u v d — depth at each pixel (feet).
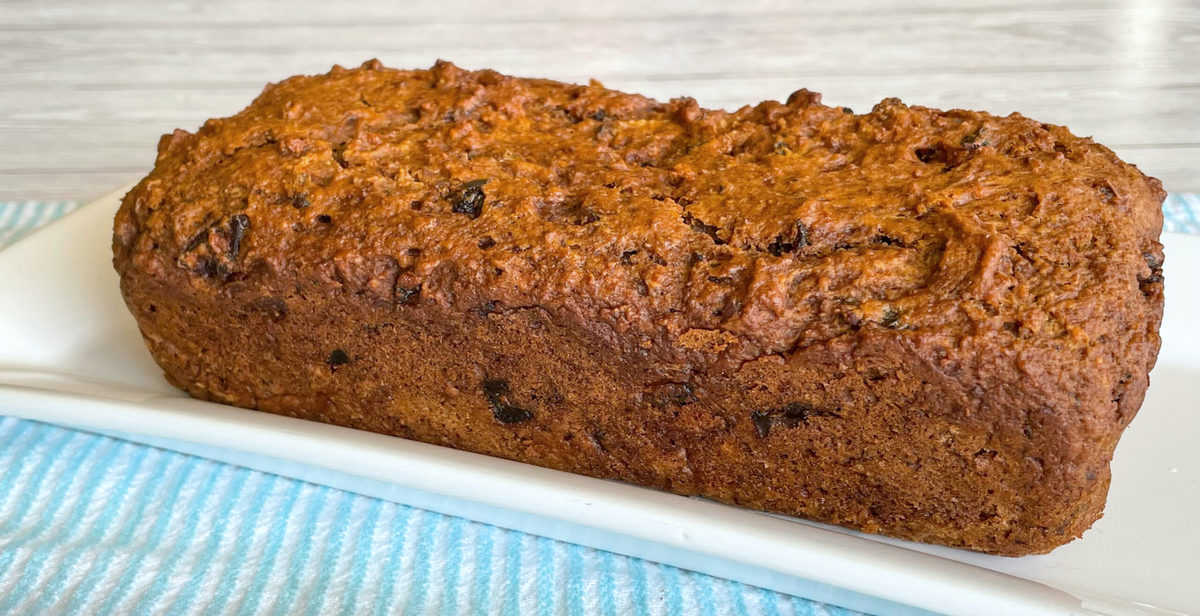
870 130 1.31
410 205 1.26
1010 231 1.19
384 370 1.28
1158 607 1.17
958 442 1.17
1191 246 1.45
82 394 1.30
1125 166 1.26
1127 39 2.16
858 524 1.24
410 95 1.40
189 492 1.26
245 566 1.19
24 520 1.23
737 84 2.08
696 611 1.16
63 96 2.09
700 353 1.19
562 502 1.17
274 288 1.26
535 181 1.28
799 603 1.18
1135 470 1.30
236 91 2.09
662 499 1.18
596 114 1.38
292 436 1.23
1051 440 1.14
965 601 1.11
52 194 1.90
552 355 1.23
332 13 2.22
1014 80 2.08
